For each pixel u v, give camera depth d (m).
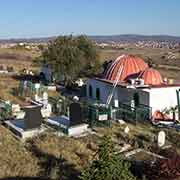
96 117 30.69
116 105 35.16
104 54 137.38
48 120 30.28
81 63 49.91
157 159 20.84
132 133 28.56
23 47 139.88
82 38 52.97
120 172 14.23
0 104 35.38
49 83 52.16
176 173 17.61
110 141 14.64
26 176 18.98
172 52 193.00
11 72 67.00
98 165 14.26
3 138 25.16
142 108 33.44
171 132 29.25
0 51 118.94
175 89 35.44
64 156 22.03
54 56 49.47
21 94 42.34
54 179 18.61
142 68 39.47
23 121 29.09
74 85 49.34
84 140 25.94
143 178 17.64
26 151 22.95
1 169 19.62
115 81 37.72
